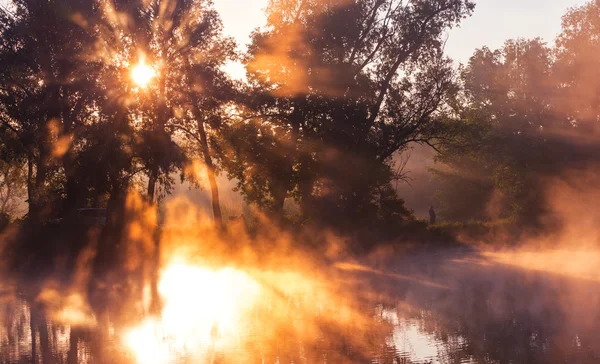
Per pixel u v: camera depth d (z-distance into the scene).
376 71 48.31
